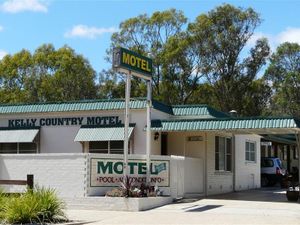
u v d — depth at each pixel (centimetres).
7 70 6031
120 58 1916
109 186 2038
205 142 2541
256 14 5631
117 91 5869
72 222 1548
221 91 5712
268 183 3434
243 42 5666
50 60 5919
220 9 5625
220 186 2689
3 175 2136
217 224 1502
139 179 2098
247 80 5738
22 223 1488
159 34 5716
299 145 2364
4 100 5875
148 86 2112
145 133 2473
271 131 2391
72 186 2009
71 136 2652
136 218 1656
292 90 6819
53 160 2056
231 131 2420
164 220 1598
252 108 5825
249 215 1705
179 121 2402
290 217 1658
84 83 5838
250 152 3200
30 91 5812
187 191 2369
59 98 5706
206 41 5603
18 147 2777
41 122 2731
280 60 6938
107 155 2047
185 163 2359
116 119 2564
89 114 2623
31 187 1895
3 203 1595
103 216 1712
